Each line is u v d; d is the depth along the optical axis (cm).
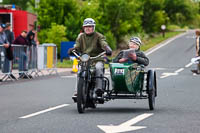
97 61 1365
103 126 1085
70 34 4684
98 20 5125
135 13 6119
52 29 4566
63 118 1208
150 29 8419
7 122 1146
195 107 1445
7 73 2467
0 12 3656
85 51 1370
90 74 1333
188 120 1177
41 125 1100
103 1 5716
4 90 1988
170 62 4206
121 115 1264
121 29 5766
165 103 1552
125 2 5766
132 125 1100
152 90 1370
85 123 1127
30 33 2711
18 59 2578
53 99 1664
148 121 1160
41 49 2816
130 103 1545
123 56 1390
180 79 2594
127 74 1289
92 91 1335
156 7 8381
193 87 2136
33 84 2280
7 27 2577
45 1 4809
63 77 2759
